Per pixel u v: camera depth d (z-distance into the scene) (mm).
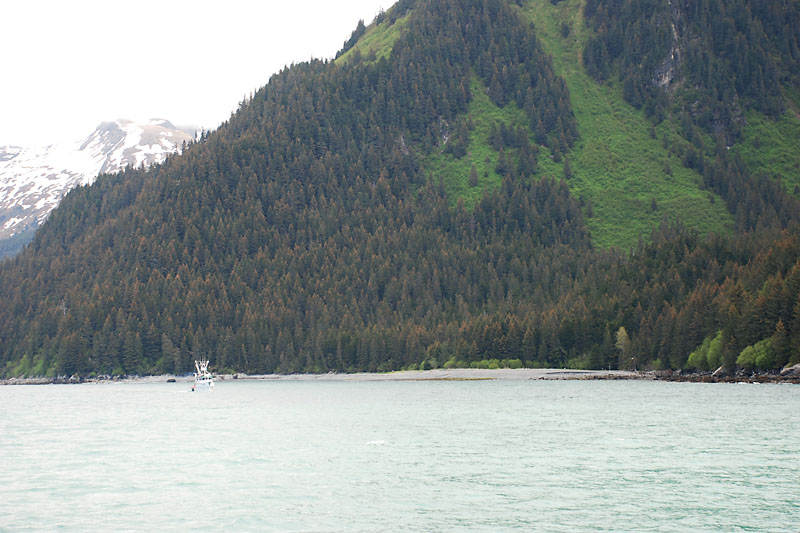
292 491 58531
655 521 49375
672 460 66938
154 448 79750
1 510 54469
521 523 49594
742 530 47469
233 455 74188
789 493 55062
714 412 99062
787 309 151625
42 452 78125
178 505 55094
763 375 150375
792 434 79250
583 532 47625
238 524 50531
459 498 55594
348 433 88438
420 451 74438
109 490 59812
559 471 63562
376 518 51281
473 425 93188
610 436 81062
